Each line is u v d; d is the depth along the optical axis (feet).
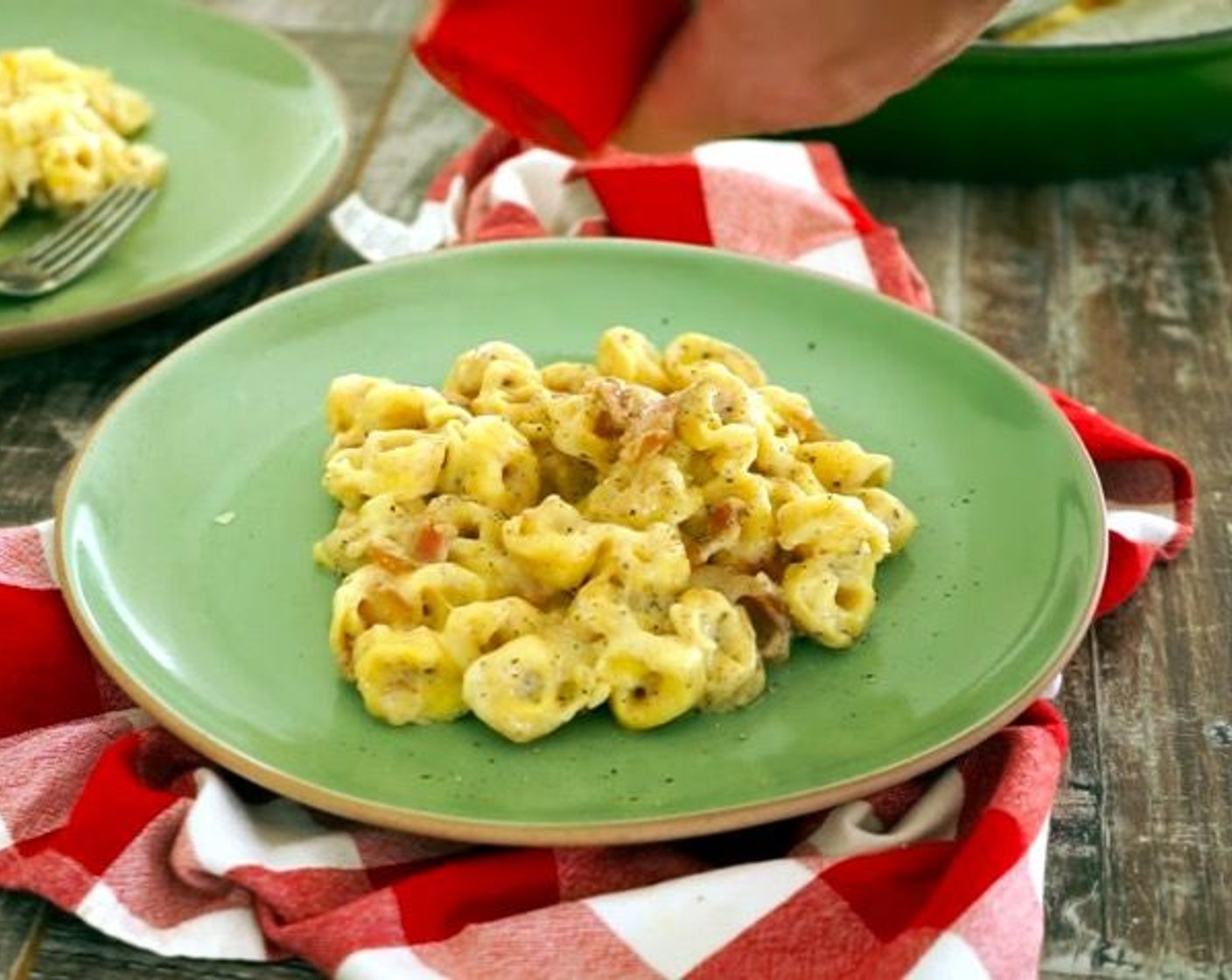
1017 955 1.84
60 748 2.05
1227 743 2.14
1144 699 2.19
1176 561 2.37
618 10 1.72
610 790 1.94
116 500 2.23
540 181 2.86
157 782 2.06
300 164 2.86
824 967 1.87
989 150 3.01
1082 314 2.80
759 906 1.89
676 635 2.03
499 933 1.87
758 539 2.14
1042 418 2.33
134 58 3.09
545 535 2.09
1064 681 2.21
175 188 2.83
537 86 1.72
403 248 2.78
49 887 1.92
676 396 2.18
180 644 2.08
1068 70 2.87
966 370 2.42
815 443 2.29
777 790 1.93
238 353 2.43
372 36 3.39
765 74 1.74
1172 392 2.65
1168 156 3.05
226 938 1.90
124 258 2.68
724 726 2.02
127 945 1.91
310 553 2.20
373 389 2.30
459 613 2.03
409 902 1.89
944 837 2.01
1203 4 3.08
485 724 2.01
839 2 1.71
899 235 2.95
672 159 2.81
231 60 3.07
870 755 1.96
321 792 1.90
